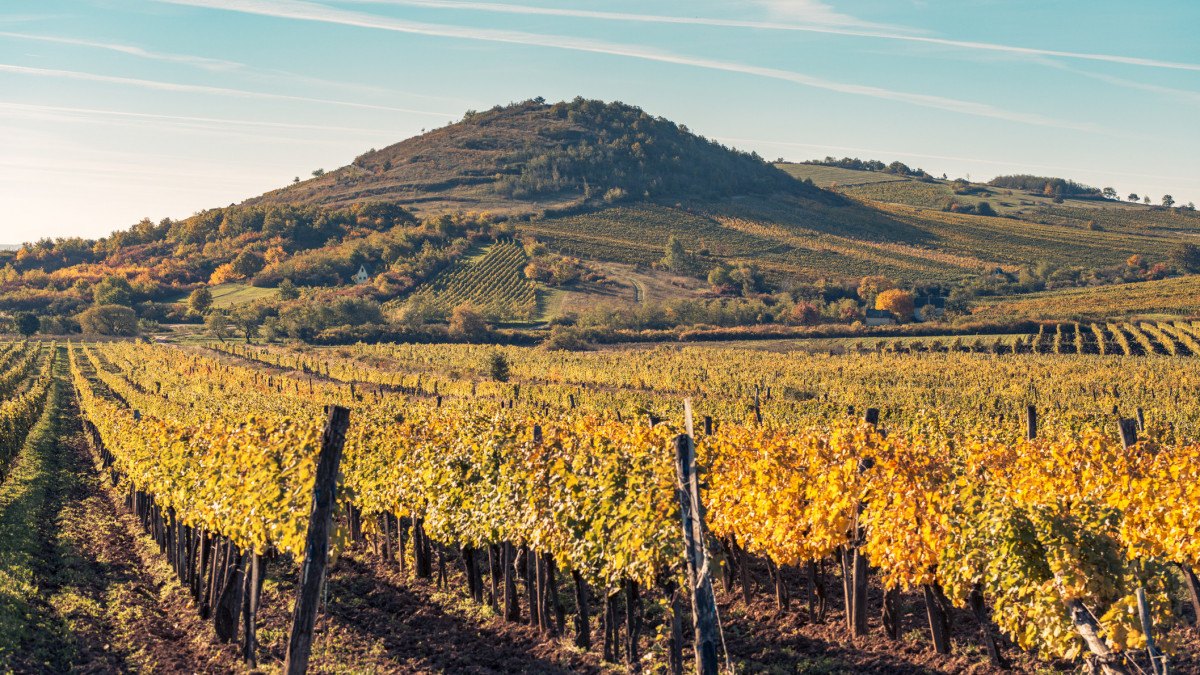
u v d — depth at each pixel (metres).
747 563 12.92
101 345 95.81
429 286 131.88
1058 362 62.69
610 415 29.19
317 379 63.69
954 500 9.23
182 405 28.72
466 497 13.17
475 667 10.63
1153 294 111.81
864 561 10.92
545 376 60.28
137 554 17.48
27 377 59.69
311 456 10.28
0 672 9.13
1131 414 30.95
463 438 13.68
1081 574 7.65
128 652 10.97
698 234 176.50
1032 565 7.98
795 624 11.80
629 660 10.09
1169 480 9.59
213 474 12.52
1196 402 38.50
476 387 50.56
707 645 7.43
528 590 12.48
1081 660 9.06
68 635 10.99
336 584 15.06
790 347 81.56
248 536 10.73
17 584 12.43
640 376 54.53
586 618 11.17
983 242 175.50
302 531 9.98
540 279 133.38
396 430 17.25
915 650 10.30
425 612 13.28
